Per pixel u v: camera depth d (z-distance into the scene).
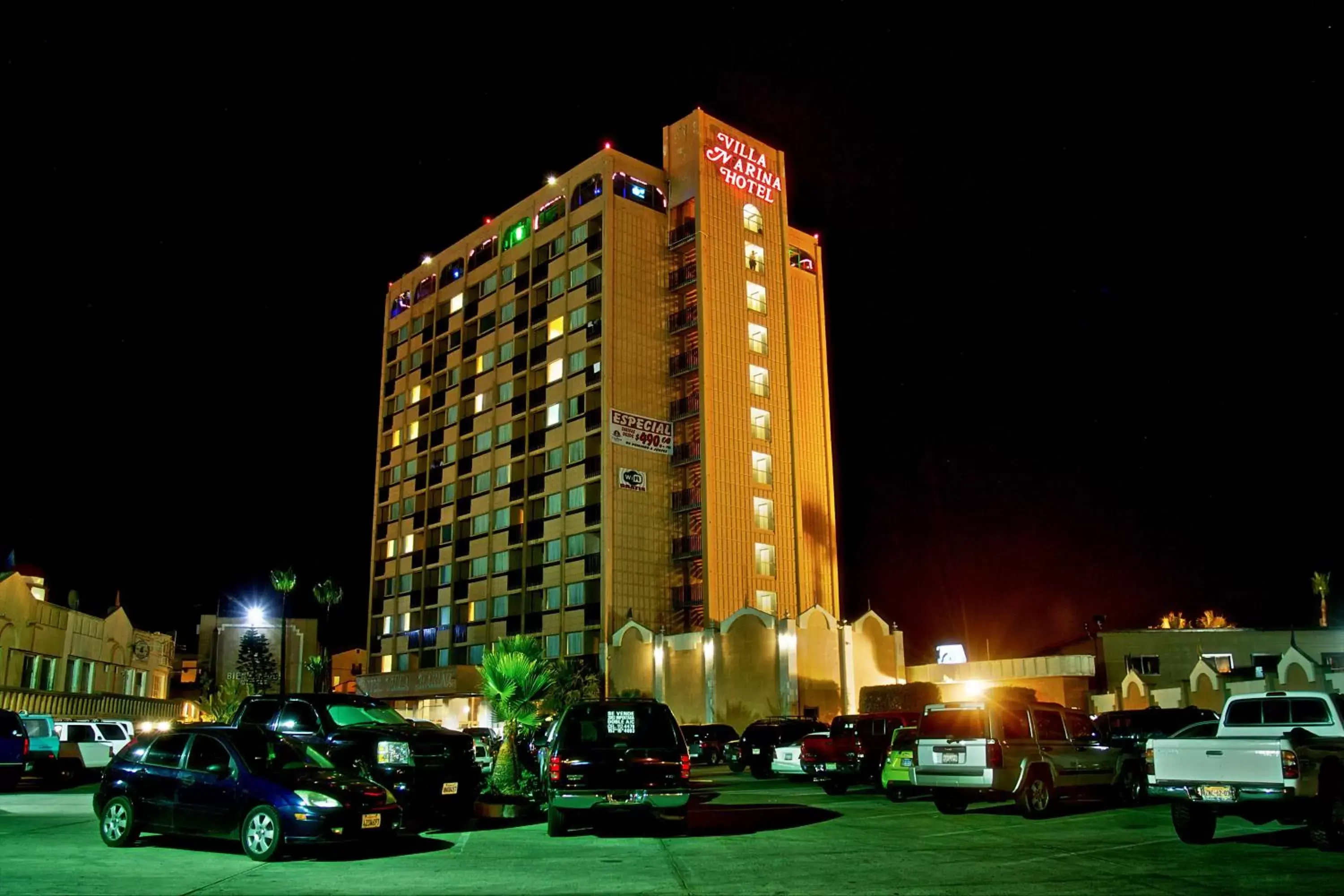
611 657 57.78
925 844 15.10
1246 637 54.81
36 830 17.34
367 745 17.50
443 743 18.44
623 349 63.31
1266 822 15.30
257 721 18.59
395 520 83.44
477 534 73.56
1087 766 19.69
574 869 12.81
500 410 73.44
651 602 61.19
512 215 76.19
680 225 66.69
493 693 22.45
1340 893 10.58
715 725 43.28
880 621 54.62
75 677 54.12
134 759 15.32
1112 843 15.05
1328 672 38.03
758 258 67.62
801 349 71.00
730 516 61.62
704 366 62.69
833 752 25.53
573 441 65.38
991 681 49.78
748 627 52.12
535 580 66.81
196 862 13.42
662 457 63.50
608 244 64.19
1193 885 11.16
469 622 72.44
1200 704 43.09
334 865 13.23
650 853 14.30
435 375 81.31
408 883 11.62
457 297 80.94
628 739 16.95
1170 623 68.25
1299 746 13.85
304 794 13.65
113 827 15.02
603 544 60.50
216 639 96.12
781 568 63.44
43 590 62.59
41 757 28.44
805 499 67.81
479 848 15.05
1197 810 14.77
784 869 12.66
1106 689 53.75
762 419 65.19
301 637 96.50
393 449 85.69
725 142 67.69
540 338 71.00
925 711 19.36
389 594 82.19
